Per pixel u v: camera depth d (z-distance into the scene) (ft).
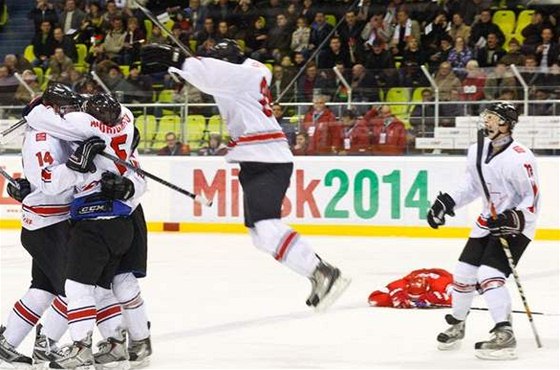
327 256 85.15
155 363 43.11
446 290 58.65
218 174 105.09
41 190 38.93
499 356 43.37
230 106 41.09
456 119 98.63
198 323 53.72
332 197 102.42
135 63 120.06
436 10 112.27
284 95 105.09
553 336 49.60
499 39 107.86
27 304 41.16
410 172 99.86
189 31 120.26
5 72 112.78
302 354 45.34
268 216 40.57
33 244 40.57
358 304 60.39
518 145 44.04
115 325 40.78
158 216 107.34
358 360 43.83
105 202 39.34
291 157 41.70
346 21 112.37
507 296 43.75
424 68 99.91
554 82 96.43
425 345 47.34
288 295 64.18
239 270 76.79
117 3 124.57
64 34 125.08
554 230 96.12
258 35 117.60
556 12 113.29
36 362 41.24
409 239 98.17
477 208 98.07
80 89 109.70
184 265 79.82
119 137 39.96
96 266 39.40
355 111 102.01
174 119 107.04
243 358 44.37
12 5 137.49
